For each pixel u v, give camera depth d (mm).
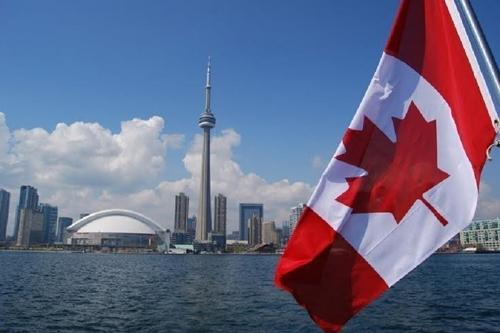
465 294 51844
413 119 8586
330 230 8523
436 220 8234
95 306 42562
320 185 8641
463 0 7969
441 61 8555
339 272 8453
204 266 145250
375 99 8680
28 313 37656
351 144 8664
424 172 8430
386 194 8531
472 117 7930
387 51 8727
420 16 8711
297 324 32281
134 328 31297
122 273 101375
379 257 8391
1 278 77250
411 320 33250
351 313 8383
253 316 35969
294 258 8562
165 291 58000
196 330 30375
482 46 7738
